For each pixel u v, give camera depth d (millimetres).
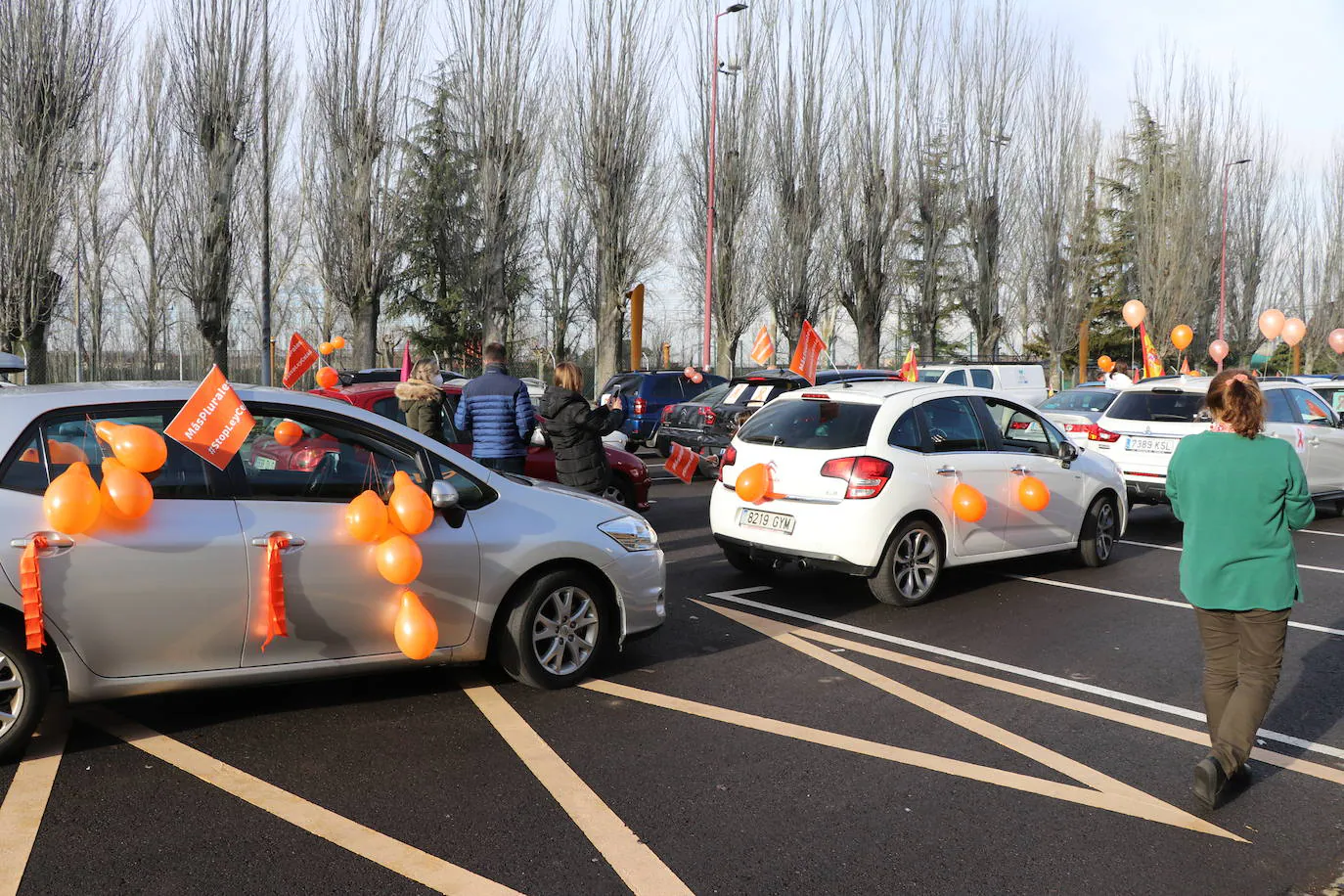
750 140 29875
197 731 4582
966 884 3396
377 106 27766
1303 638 6785
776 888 3334
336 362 35656
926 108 32875
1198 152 40344
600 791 4062
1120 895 3357
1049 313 38688
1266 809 4066
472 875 3357
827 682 5586
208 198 24234
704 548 9500
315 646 4570
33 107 20906
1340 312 45000
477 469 5156
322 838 3586
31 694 4043
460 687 5293
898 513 7031
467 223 29469
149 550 4137
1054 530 8383
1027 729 4922
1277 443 4023
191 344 36406
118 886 3211
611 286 29859
